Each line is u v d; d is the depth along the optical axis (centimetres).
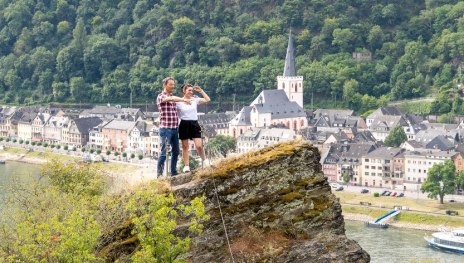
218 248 7369
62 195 10075
